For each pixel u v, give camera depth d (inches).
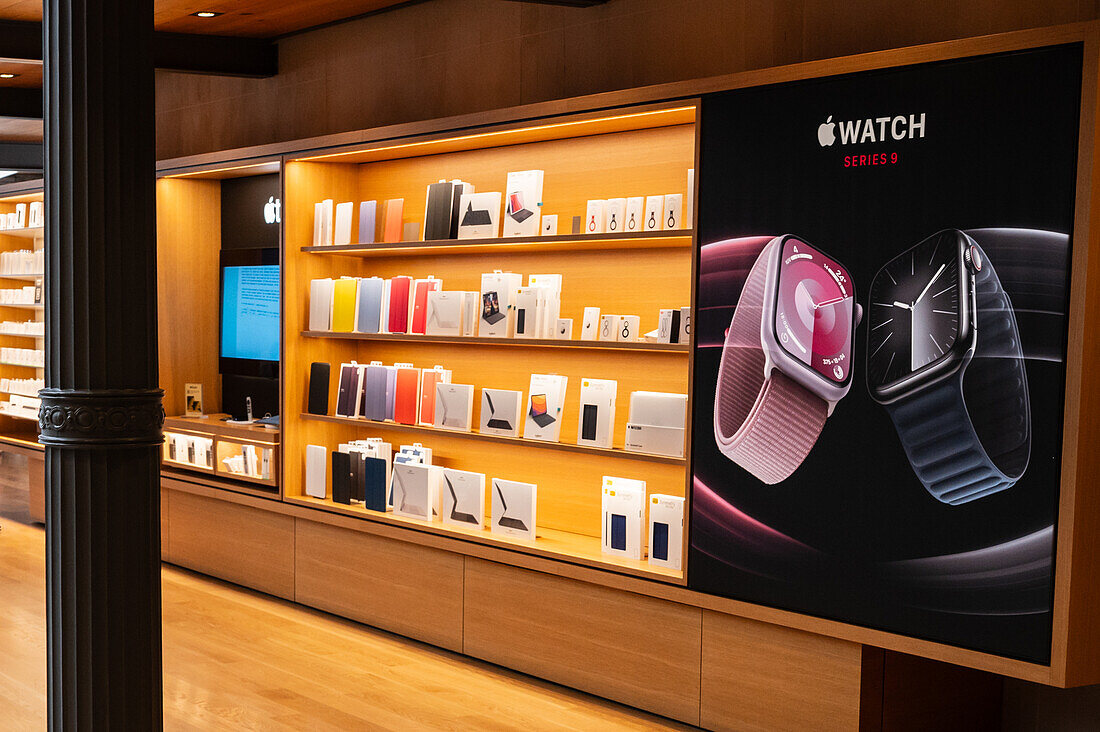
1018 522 130.6
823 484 148.5
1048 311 127.6
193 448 265.6
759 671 156.9
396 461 216.7
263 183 270.8
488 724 165.9
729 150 158.1
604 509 180.5
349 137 220.1
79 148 94.3
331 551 226.7
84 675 96.6
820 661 150.3
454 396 207.8
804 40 168.2
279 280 237.9
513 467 213.3
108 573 96.6
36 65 264.8
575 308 202.5
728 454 158.9
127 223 96.5
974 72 133.3
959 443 135.5
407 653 201.8
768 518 154.5
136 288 97.5
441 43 224.2
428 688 182.1
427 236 211.3
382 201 238.5
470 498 202.5
